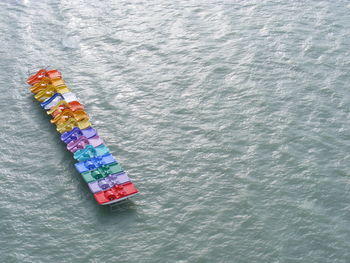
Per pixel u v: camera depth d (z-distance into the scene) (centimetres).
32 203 3825
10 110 4822
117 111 4812
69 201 3828
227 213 3716
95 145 4206
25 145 4394
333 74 5334
